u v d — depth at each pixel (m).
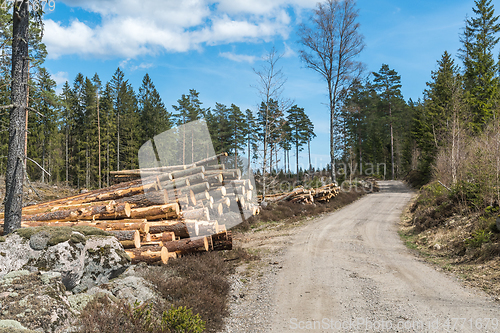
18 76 5.85
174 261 6.70
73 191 27.53
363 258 9.53
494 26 37.12
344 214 20.62
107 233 5.50
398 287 6.70
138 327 3.75
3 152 28.55
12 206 5.64
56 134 43.22
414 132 43.44
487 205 10.85
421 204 18.38
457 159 16.56
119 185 8.50
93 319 3.53
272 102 21.22
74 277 4.30
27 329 2.90
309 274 8.00
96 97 44.03
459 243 9.34
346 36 31.09
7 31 11.11
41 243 4.30
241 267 8.96
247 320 5.34
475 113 28.11
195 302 5.12
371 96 61.91
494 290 6.04
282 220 18.47
